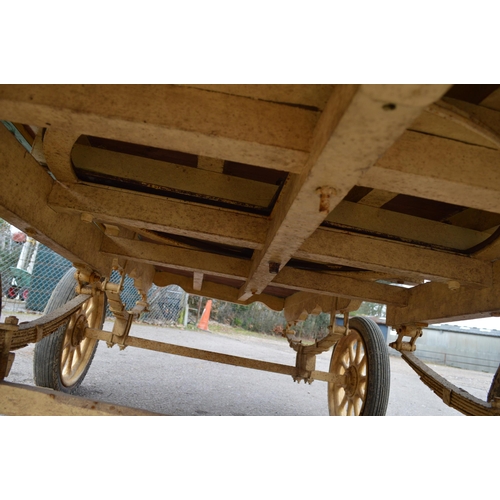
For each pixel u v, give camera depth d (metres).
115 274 11.49
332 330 3.63
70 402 1.75
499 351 19.81
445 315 2.62
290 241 1.70
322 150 1.03
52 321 2.62
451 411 7.23
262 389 6.46
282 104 1.28
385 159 1.27
